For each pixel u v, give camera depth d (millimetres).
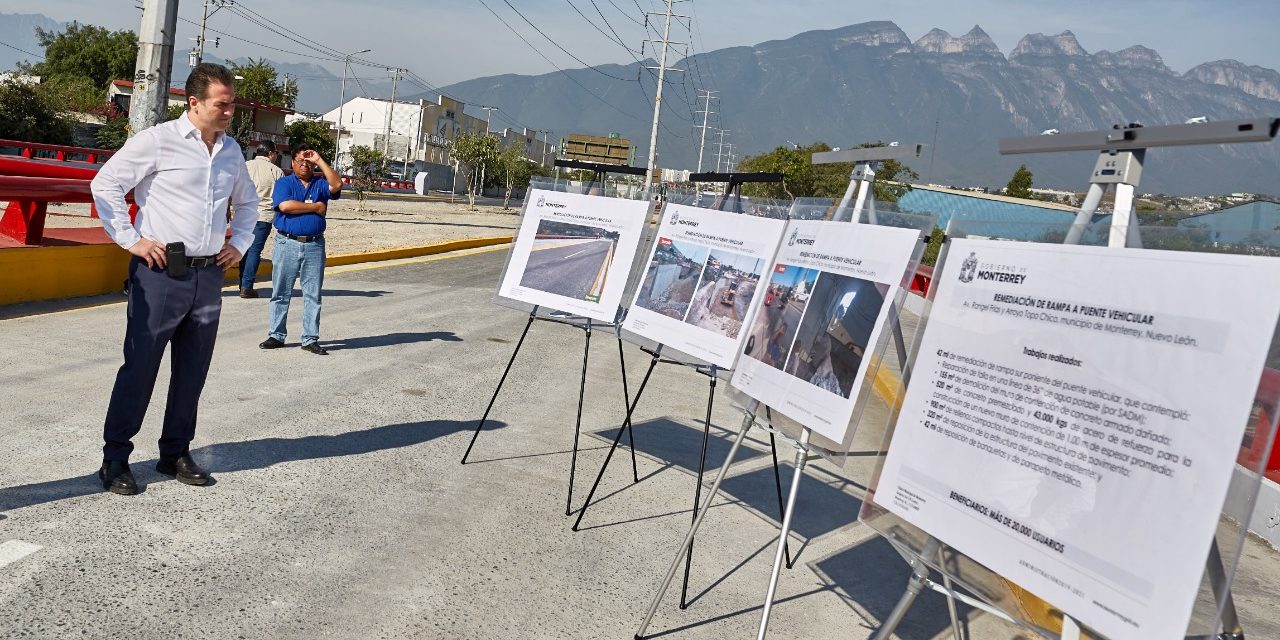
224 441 5523
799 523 5410
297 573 3838
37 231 9883
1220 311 2061
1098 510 2184
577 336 11664
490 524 4707
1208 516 1967
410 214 36031
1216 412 2010
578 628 3660
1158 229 2289
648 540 4793
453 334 10570
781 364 3785
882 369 7367
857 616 4137
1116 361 2236
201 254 4555
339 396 6992
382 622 3486
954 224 2893
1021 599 2465
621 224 5445
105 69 77500
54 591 3395
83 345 7715
